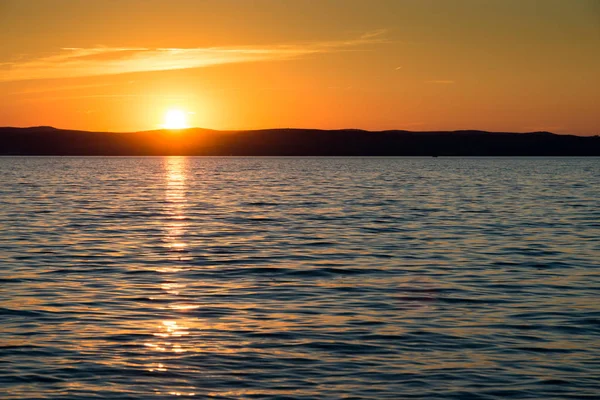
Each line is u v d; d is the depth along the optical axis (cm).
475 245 3828
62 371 1661
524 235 4284
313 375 1642
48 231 4409
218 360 1745
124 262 3212
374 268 3077
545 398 1508
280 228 4594
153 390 1545
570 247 3762
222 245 3788
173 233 4319
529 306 2331
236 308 2295
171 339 1922
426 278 2842
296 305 2342
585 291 2580
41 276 2852
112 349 1830
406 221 5069
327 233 4334
